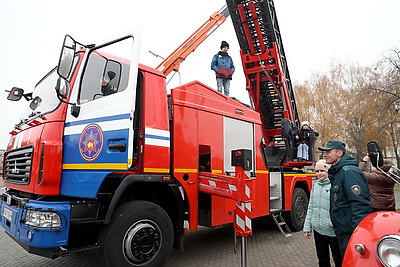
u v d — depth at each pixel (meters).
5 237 6.31
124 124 3.42
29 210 3.25
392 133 22.94
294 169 7.81
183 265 4.51
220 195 4.12
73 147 3.61
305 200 7.37
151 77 4.02
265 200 6.05
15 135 4.58
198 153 4.58
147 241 3.65
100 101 3.75
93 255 4.96
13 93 4.78
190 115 4.55
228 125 5.34
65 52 3.28
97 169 3.52
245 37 7.68
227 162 5.20
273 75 7.84
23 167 3.98
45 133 3.59
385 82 22.39
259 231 7.07
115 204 3.40
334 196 3.02
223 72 7.84
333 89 29.91
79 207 3.43
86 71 3.89
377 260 2.01
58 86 3.36
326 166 3.71
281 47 7.88
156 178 3.82
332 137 28.25
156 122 3.94
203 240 6.14
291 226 6.91
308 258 4.93
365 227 2.30
